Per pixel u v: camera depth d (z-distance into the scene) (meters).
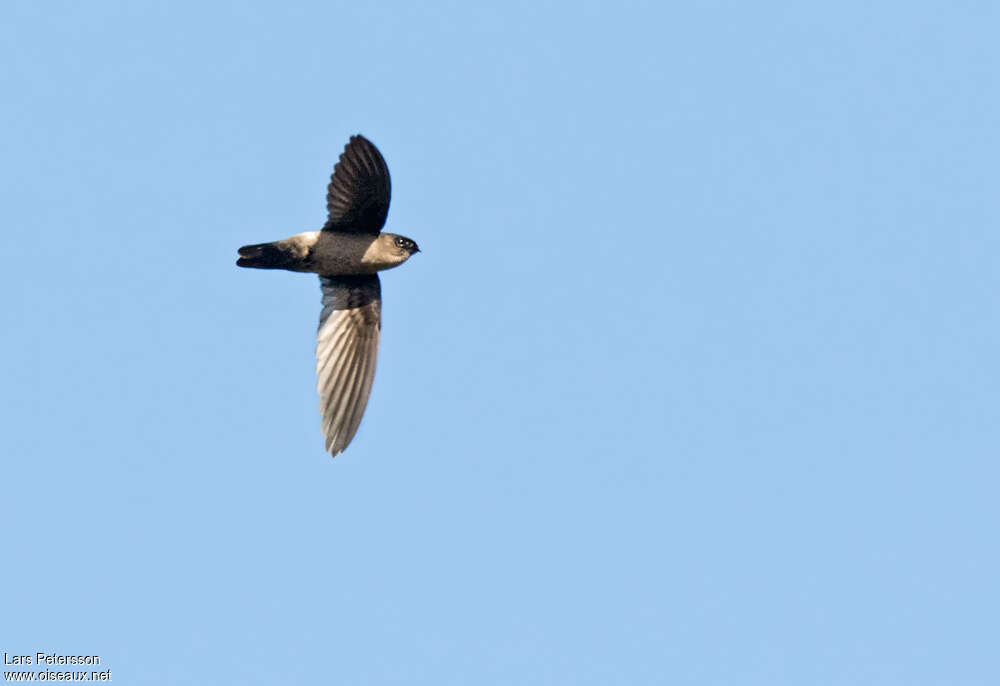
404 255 16.86
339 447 16.88
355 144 15.98
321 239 16.53
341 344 17.09
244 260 16.39
